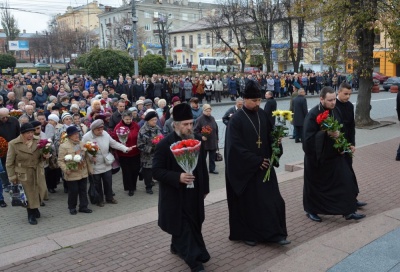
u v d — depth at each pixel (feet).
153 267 16.40
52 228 23.40
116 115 33.24
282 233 17.15
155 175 15.07
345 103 21.53
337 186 19.89
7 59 163.63
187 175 14.55
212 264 16.29
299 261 14.30
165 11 260.42
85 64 108.68
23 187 23.52
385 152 37.14
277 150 17.02
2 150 24.06
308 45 141.79
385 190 25.31
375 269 13.51
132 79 85.35
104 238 19.70
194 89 89.35
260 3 133.39
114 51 109.29
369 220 18.03
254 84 16.98
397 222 17.58
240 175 16.87
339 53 54.80
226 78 97.81
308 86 108.68
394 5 50.96
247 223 17.47
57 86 69.97
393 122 58.65
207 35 199.41
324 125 18.88
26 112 35.70
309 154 19.61
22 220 25.00
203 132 32.45
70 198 25.49
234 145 16.84
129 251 18.10
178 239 15.02
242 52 143.64
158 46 231.30
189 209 15.12
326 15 55.01
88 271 16.42
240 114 17.21
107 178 27.30
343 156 20.20
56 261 17.49
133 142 29.14
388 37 52.47
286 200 24.18
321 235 18.45
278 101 94.43
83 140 26.53
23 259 17.80
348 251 14.89
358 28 53.06
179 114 15.15
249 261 16.42
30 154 23.50
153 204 27.27
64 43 231.50
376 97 102.12
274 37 153.58
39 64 225.56
